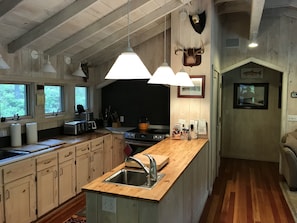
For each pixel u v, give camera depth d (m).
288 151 4.37
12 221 2.93
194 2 4.06
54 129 4.41
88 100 5.42
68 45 3.88
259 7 3.16
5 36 3.22
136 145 4.69
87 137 4.40
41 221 3.30
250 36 4.74
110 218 2.02
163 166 2.62
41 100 4.02
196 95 4.15
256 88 6.41
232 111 6.63
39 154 3.26
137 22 4.05
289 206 3.84
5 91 3.60
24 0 2.62
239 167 5.86
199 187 3.46
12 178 2.90
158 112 5.33
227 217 3.52
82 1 3.06
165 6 3.88
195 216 3.21
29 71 3.75
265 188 4.57
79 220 3.34
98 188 2.07
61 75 4.43
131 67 2.18
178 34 4.20
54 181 3.54
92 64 5.23
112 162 4.96
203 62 4.09
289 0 4.47
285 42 5.06
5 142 3.49
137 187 2.09
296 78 5.04
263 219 3.46
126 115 5.57
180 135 4.08
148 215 1.89
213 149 4.66
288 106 5.13
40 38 3.53
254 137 6.52
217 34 4.80
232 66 5.43
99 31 3.73
